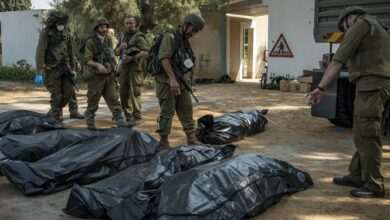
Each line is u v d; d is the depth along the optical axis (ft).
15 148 16.58
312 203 13.83
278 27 45.91
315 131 24.21
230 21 59.16
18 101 36.35
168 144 19.58
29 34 62.44
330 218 12.81
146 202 11.94
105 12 45.03
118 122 23.88
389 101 13.98
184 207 11.29
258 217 12.79
